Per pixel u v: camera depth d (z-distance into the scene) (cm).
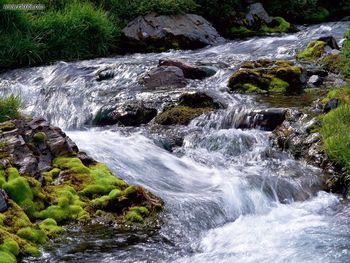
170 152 845
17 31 1486
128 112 990
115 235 606
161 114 974
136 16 1706
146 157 796
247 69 1121
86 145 812
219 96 1042
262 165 798
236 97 1036
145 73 1220
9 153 689
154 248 580
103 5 1730
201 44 1617
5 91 1205
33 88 1214
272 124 900
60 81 1288
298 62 1222
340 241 589
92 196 671
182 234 614
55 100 1132
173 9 1683
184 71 1193
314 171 774
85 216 636
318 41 1301
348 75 1122
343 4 2106
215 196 690
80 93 1130
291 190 725
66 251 570
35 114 1108
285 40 1543
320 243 585
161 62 1222
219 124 930
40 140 731
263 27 1797
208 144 860
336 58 1189
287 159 818
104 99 1081
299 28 1850
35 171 674
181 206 663
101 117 1025
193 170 777
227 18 1794
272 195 711
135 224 628
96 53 1561
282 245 584
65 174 693
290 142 838
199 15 1781
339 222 646
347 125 834
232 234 617
